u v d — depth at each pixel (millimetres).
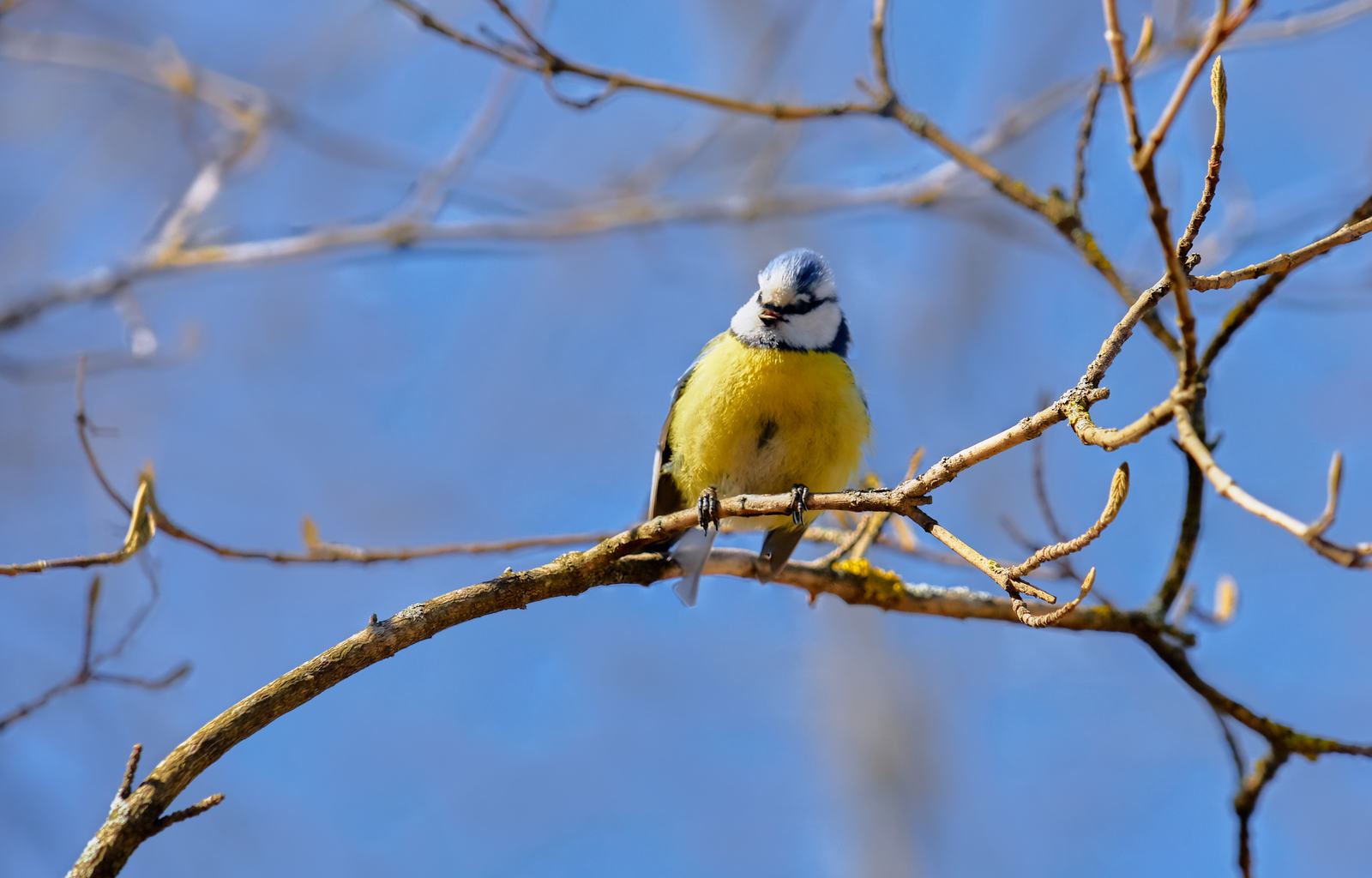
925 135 10383
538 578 7660
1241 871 8969
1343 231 6219
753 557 9320
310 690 6574
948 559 10273
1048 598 6094
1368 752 8609
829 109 10500
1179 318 5543
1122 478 5816
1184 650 9156
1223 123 5969
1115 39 5363
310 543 9172
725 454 10609
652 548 8547
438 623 7109
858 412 10742
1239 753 8961
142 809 5871
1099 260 9766
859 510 7129
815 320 10547
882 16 10547
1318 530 4828
